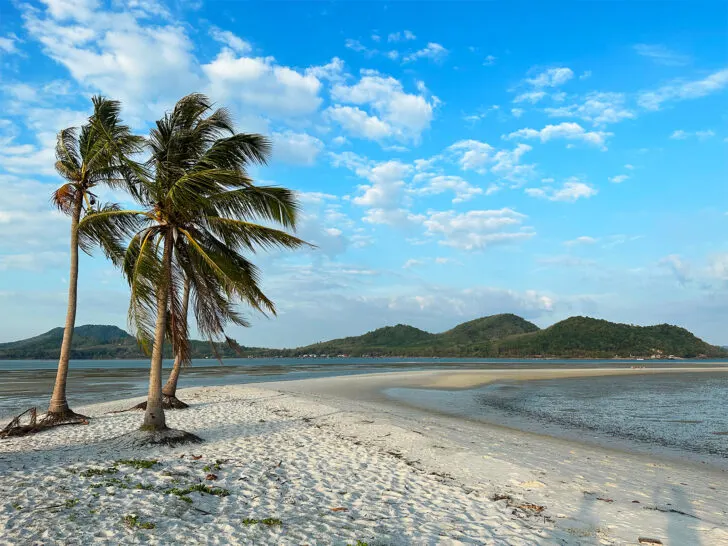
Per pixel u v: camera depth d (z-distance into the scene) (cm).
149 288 1004
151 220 1194
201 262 1177
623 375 4984
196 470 868
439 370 5894
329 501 728
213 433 1273
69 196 1412
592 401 2525
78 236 1421
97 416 1578
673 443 1388
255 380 4069
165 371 5862
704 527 657
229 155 1154
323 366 8306
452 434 1388
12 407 2030
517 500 761
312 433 1318
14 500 661
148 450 1015
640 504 767
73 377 4328
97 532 561
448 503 736
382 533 596
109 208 1357
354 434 1322
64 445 1075
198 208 1087
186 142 1159
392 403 2330
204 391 2583
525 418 1886
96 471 820
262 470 894
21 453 982
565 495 800
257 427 1394
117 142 1127
